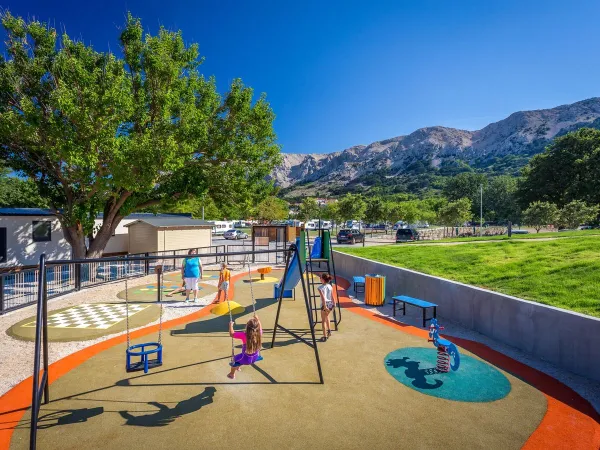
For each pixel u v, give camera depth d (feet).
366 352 26.27
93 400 19.08
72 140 46.09
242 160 66.28
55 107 47.65
